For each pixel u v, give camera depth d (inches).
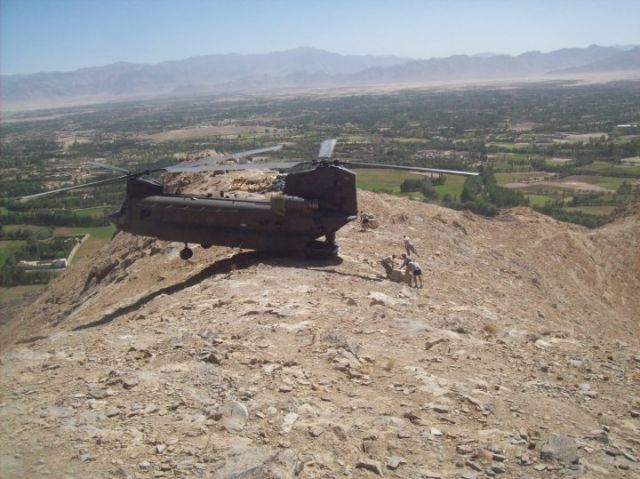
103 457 307.6
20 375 426.6
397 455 326.3
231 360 445.7
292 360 448.8
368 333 530.9
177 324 550.9
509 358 509.4
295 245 837.8
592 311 1222.9
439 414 377.4
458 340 537.0
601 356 551.2
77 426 339.9
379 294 671.8
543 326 689.6
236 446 319.0
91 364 445.4
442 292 773.9
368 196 1408.7
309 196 827.4
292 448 325.1
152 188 866.8
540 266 1343.5
